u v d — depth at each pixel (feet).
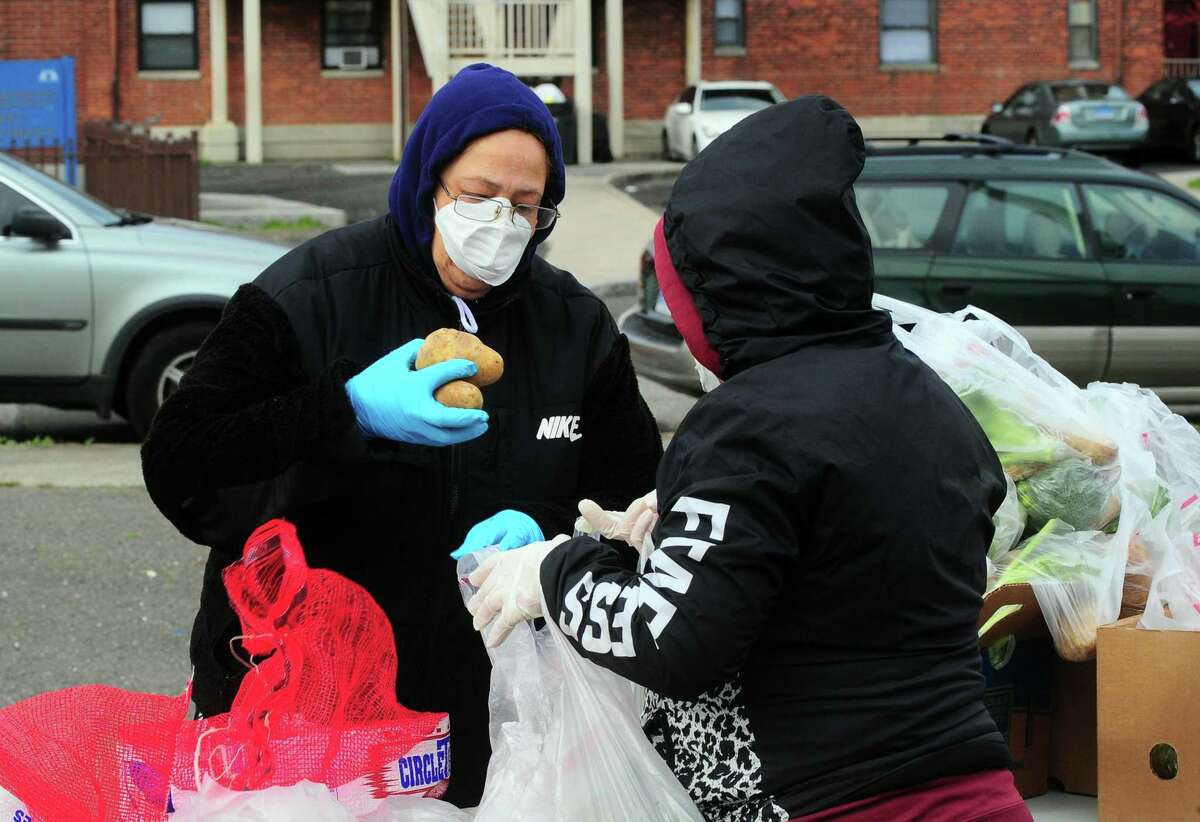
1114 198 28.63
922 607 6.55
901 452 6.48
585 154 86.63
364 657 7.25
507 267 7.86
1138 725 8.54
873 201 28.32
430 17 82.84
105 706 7.33
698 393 29.17
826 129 6.61
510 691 7.46
